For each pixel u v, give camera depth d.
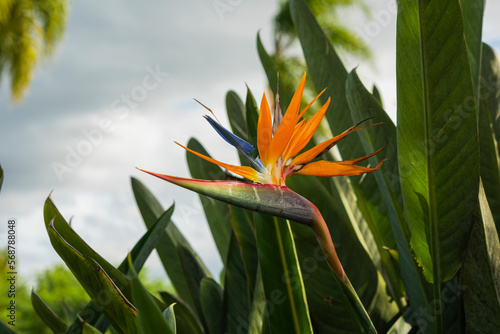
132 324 1.44
